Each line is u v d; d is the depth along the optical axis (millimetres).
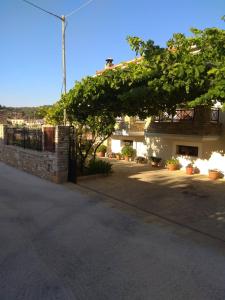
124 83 8672
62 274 4898
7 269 5020
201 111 13234
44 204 9055
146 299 4246
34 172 13867
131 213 8336
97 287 4535
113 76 8781
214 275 4941
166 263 5355
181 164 15836
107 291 4426
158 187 11531
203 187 11617
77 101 10273
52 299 4191
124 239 6457
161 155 17156
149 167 16703
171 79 7570
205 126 13164
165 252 5824
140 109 11461
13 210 8391
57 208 8672
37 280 4688
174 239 6504
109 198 9922
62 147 12000
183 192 10781
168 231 6992
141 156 18750
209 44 7348
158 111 12188
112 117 12977
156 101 9531
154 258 5555
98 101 10188
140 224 7445
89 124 13344
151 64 7820
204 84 7305
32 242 6195
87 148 13695
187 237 6637
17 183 12000
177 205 9148
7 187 11250
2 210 8375
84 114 12172
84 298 4238
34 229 6949
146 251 5855
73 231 6879
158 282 4703
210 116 13406
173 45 7770
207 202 9500
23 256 5531
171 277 4863
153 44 7793
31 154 14023
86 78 9469
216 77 6832
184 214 8289
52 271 4992
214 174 13320
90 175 13125
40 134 13664
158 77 7871
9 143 17547
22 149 15266
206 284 4660
